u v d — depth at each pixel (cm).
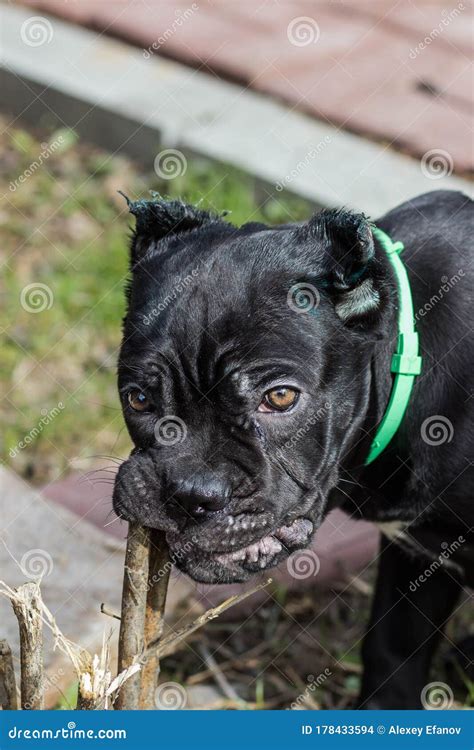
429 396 341
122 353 327
